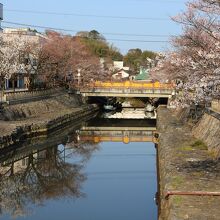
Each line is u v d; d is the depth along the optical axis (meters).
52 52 60.47
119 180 25.48
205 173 17.47
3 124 35.22
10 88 61.78
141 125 55.12
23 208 19.75
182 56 26.72
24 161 30.81
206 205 13.30
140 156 33.81
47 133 40.06
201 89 18.33
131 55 144.62
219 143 21.58
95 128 51.56
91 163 30.80
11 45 49.16
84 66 69.81
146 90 64.12
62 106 57.00
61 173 27.50
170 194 14.67
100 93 66.62
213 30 19.56
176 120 39.47
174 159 20.47
